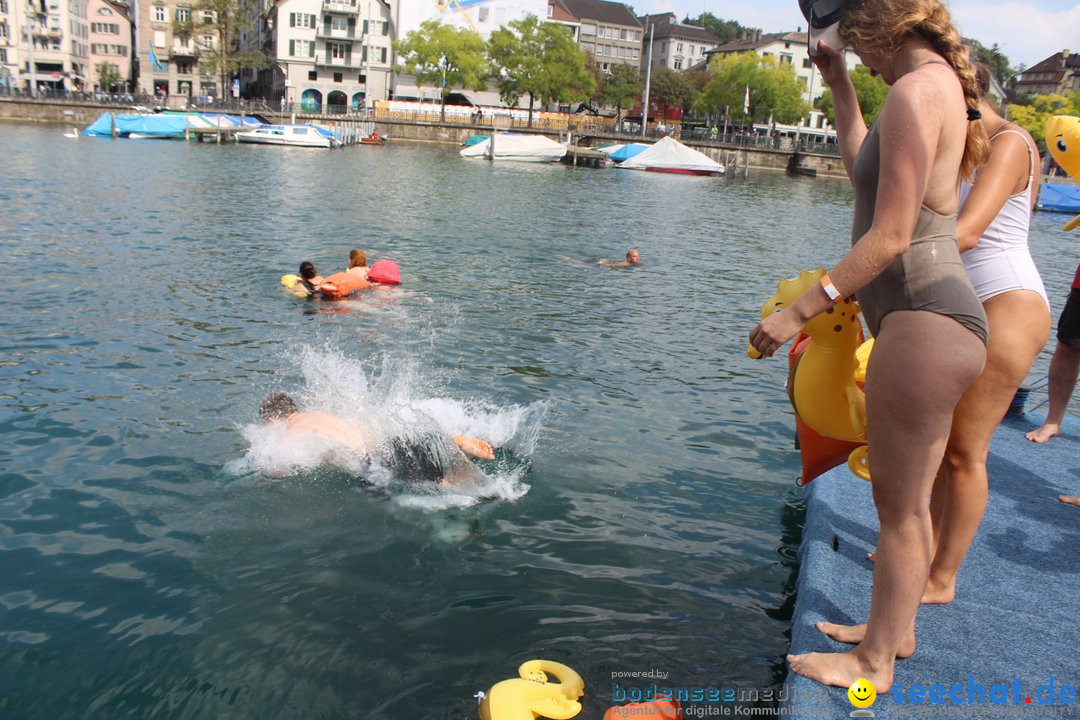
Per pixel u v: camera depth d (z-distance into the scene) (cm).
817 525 427
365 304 1040
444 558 436
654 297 1224
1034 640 320
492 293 1166
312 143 5331
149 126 5284
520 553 444
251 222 1739
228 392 682
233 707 319
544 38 7338
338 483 517
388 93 8306
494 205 2488
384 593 400
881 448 256
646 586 415
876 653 280
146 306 956
